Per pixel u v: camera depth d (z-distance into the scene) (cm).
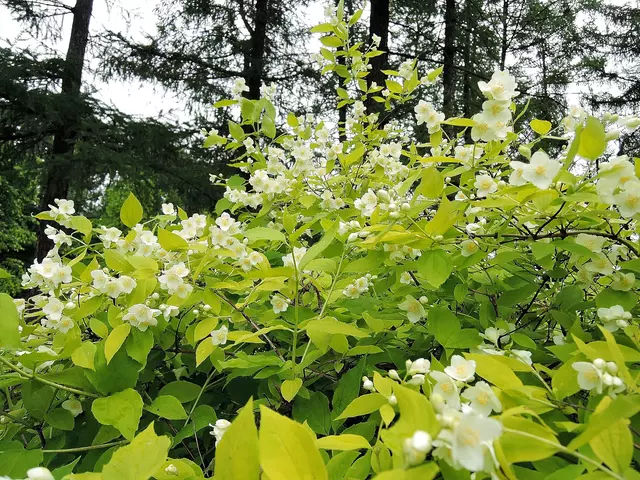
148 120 1273
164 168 1234
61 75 1261
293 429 78
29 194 1530
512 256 163
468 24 1255
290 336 193
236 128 317
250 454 76
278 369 159
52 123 1195
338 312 194
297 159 296
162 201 1312
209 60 1365
